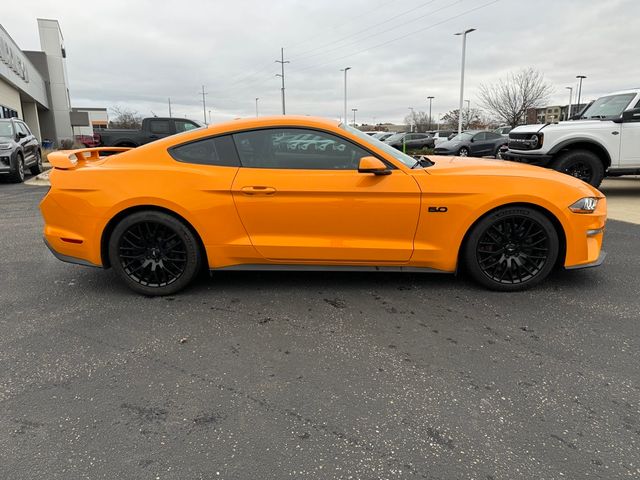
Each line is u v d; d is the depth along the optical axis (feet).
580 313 11.21
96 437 7.00
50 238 12.42
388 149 12.76
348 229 11.85
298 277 13.83
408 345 9.75
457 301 11.97
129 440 6.93
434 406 7.70
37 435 7.04
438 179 11.64
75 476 6.23
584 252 12.09
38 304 12.01
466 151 66.85
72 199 11.99
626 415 7.42
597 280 13.44
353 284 13.21
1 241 18.84
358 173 11.65
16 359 9.25
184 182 11.73
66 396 8.02
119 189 11.78
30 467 6.39
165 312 11.48
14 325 10.78
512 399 7.87
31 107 124.26
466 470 6.30
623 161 27.25
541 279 12.34
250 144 11.97
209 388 8.25
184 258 12.21
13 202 29.66
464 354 9.37
